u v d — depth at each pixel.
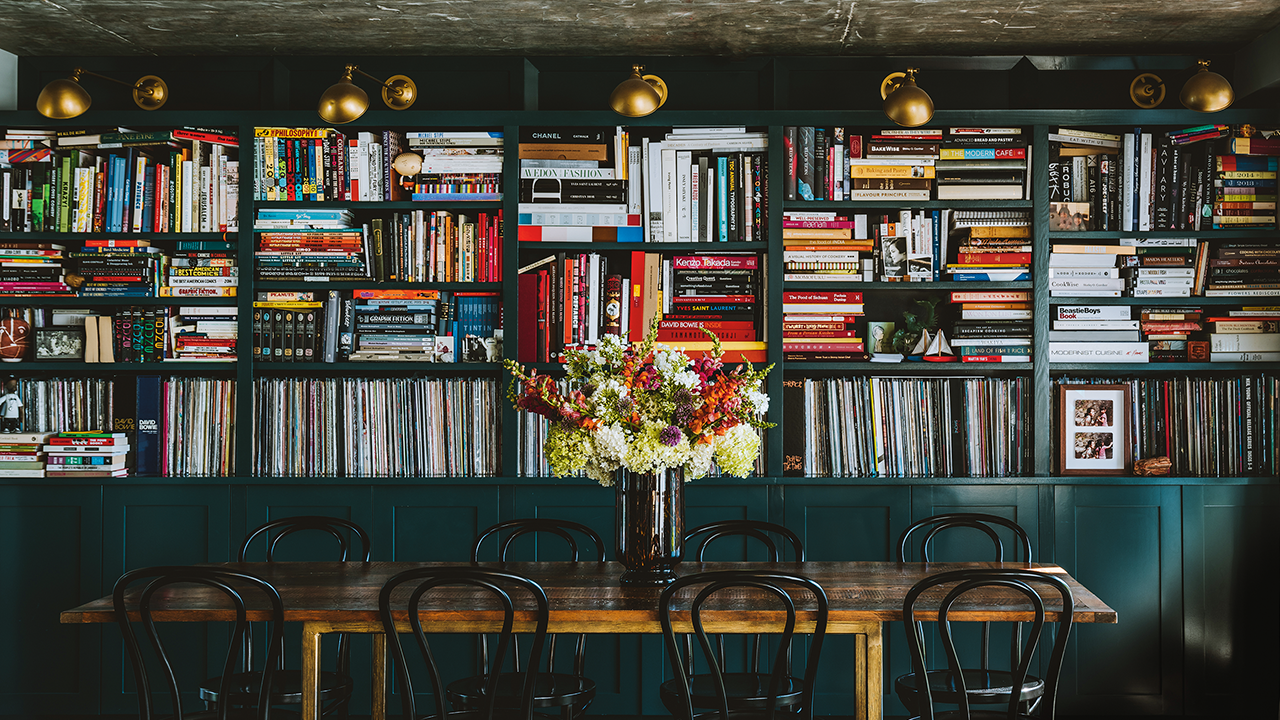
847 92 3.66
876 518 3.37
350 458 3.44
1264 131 3.38
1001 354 3.42
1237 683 3.33
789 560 3.37
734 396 2.45
